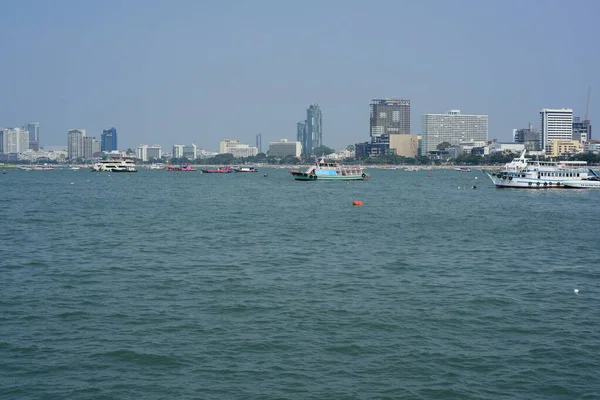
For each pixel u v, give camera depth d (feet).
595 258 260.83
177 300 186.39
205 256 257.96
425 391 128.26
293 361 141.18
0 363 138.82
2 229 343.67
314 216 427.33
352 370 137.08
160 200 575.79
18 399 123.65
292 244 292.20
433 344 151.84
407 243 297.94
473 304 184.96
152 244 289.53
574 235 332.39
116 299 186.91
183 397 124.88
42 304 181.06
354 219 408.05
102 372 135.03
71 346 148.36
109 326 162.20
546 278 220.23
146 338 153.79
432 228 358.84
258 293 195.00
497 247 288.10
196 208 488.85
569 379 133.90
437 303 185.57
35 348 147.02
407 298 190.90
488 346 151.02
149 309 176.86
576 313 177.17
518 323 167.84
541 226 373.20
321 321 167.53
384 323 166.30
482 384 131.34
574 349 149.48
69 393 126.11
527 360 142.92
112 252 266.36
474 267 238.48
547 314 176.04
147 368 137.08
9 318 168.04
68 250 271.08
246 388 128.67
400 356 144.46
